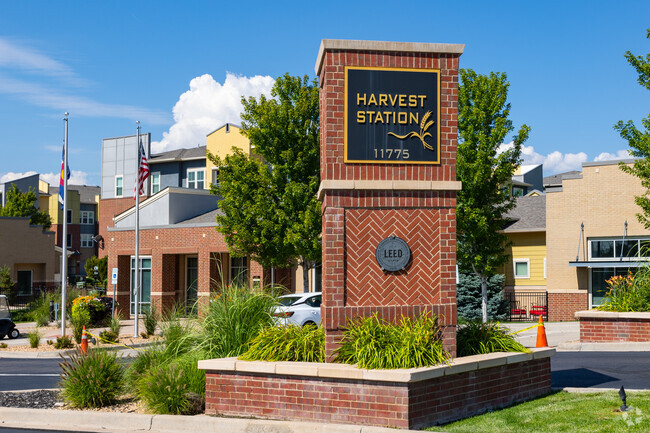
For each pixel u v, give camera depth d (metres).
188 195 40.34
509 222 37.53
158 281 37.97
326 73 10.93
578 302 32.94
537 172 65.94
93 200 89.94
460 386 10.16
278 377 10.20
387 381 9.43
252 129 30.81
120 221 41.91
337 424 9.54
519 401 11.09
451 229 11.01
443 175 11.10
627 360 16.17
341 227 10.73
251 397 10.38
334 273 10.66
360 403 9.62
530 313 34.53
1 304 28.61
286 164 30.25
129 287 39.97
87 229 89.25
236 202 30.92
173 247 37.38
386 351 9.95
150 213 40.22
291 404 10.08
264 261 31.27
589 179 32.91
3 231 53.53
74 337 26.66
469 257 28.62
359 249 10.80
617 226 31.97
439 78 11.18
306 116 30.64
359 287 10.75
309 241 29.62
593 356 17.31
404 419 9.32
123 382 12.12
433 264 10.95
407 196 10.92
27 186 81.50
